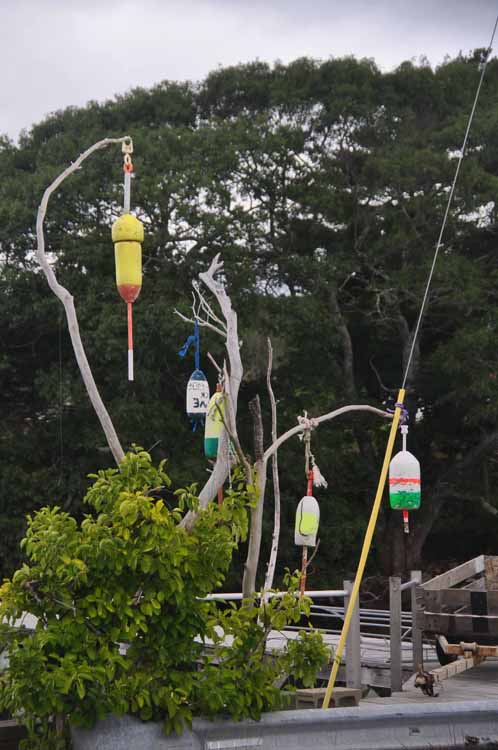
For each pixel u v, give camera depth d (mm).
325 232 31188
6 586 7781
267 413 29844
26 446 28984
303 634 8531
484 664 13211
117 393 28594
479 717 8648
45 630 7602
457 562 35125
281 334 28297
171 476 26922
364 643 14805
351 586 11516
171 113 32438
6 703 7633
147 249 28812
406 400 32438
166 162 28578
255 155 29312
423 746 8438
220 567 8047
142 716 7699
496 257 31188
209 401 9812
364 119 31094
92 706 7598
